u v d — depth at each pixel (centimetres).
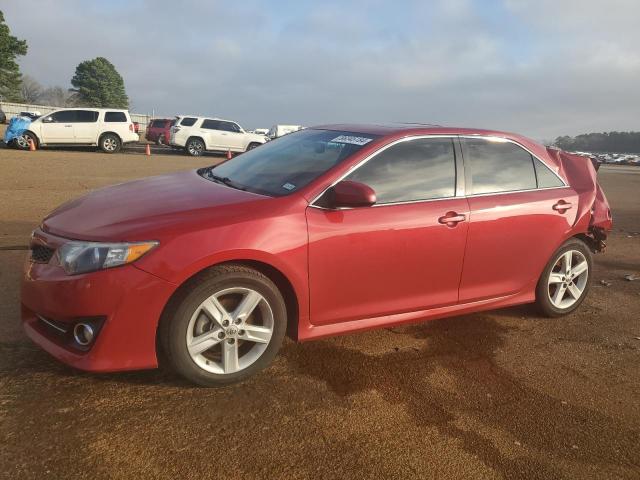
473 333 441
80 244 295
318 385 338
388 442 287
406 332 431
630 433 314
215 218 312
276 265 322
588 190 486
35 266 309
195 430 282
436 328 445
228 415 298
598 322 486
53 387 310
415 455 278
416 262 378
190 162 2075
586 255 489
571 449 293
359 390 336
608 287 595
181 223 304
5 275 489
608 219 495
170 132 2502
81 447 262
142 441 270
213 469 254
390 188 375
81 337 302
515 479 266
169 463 256
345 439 286
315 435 287
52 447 260
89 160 1844
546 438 302
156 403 303
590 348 429
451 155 411
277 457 267
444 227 386
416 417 312
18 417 280
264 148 455
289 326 354
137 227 299
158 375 332
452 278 402
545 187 459
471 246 403
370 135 396
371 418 307
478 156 426
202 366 315
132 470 249
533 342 433
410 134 398
